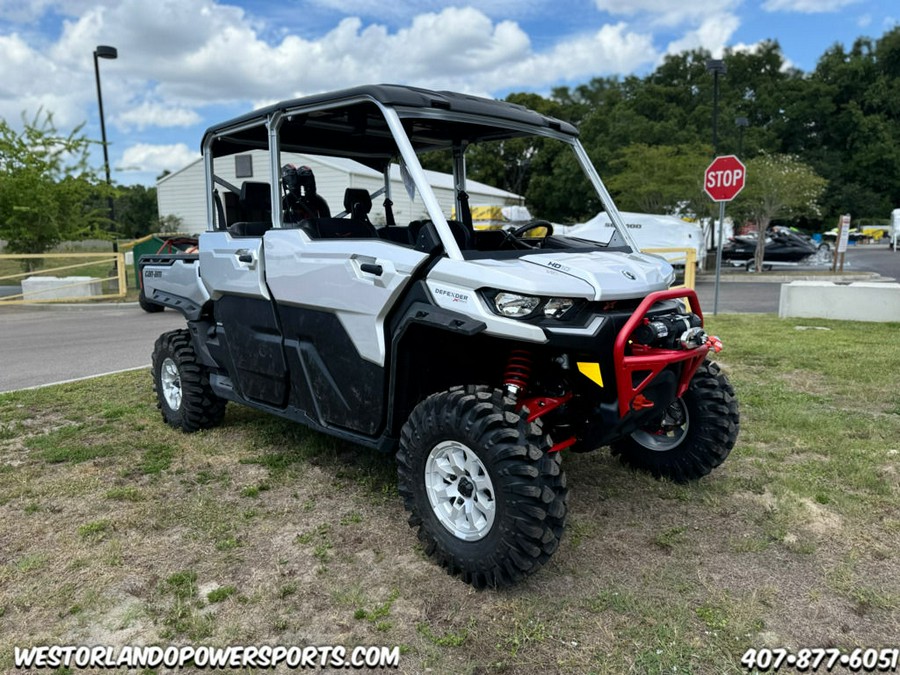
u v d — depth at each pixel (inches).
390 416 133.6
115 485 164.7
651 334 120.5
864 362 273.3
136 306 599.2
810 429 192.9
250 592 117.9
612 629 105.9
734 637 103.6
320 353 147.6
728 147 1576.0
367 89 134.7
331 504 152.2
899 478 158.9
